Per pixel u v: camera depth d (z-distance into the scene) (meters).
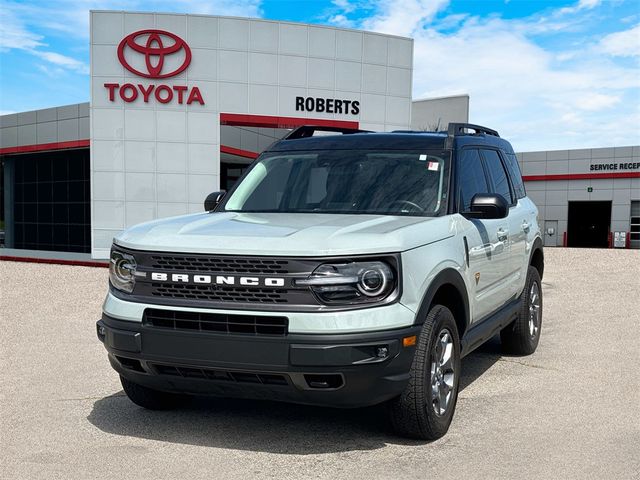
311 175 5.48
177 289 4.16
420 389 4.16
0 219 34.81
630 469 3.95
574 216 47.94
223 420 4.84
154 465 4.00
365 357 3.87
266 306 3.94
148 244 4.30
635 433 4.60
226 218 4.92
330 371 3.82
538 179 47.47
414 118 43.06
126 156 20.05
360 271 3.94
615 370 6.47
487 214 5.02
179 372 4.16
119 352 4.26
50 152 30.58
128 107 19.97
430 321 4.28
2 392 5.62
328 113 21.66
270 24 20.77
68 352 7.25
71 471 3.91
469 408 5.21
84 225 29.78
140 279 4.29
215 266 4.08
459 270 4.75
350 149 5.63
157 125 20.11
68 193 30.47
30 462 4.05
